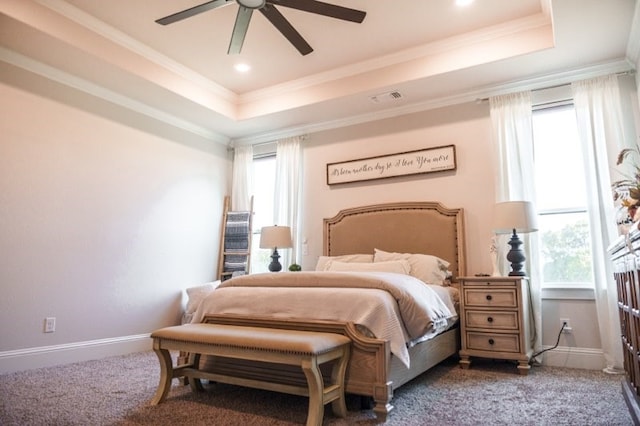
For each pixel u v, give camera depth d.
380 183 4.67
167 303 4.63
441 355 3.07
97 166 4.08
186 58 4.15
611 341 3.22
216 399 2.48
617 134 3.47
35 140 3.62
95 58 3.59
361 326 2.29
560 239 3.75
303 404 2.38
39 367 3.44
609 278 3.29
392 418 2.15
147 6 3.36
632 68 3.54
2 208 3.36
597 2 2.82
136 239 4.38
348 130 4.97
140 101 4.46
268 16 2.96
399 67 4.12
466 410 2.26
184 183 5.00
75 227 3.84
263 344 2.07
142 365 3.52
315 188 5.08
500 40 3.66
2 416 2.19
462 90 4.22
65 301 3.70
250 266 5.25
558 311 3.58
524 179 3.79
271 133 5.43
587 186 3.52
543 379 2.96
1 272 3.31
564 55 3.53
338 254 4.67
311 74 4.50
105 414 2.22
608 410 2.25
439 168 4.32
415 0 3.31
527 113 3.89
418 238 4.26
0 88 3.43
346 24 3.61
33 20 3.16
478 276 3.58
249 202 5.44
